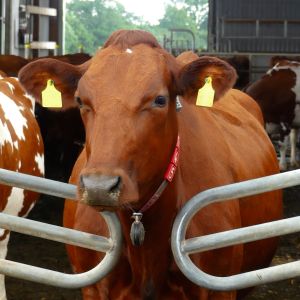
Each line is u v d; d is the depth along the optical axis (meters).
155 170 2.76
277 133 11.41
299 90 11.27
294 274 2.64
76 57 10.84
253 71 16.50
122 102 2.64
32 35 17.06
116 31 2.91
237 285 2.69
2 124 4.97
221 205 3.23
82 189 2.48
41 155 5.72
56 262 6.41
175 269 3.07
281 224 2.62
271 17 22.08
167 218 3.01
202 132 3.40
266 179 2.66
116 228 2.81
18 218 2.80
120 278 3.13
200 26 49.84
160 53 2.84
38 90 3.04
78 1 44.75
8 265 2.82
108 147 2.56
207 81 2.87
